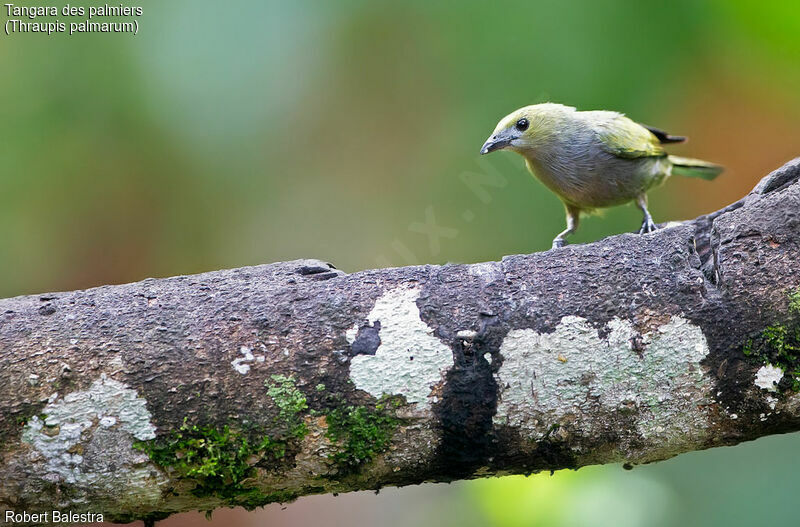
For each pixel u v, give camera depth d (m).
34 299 6.15
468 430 5.79
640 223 13.28
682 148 13.34
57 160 13.41
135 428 5.66
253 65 13.22
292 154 13.92
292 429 5.72
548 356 5.79
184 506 5.99
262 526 14.45
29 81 13.16
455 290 6.02
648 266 6.00
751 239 5.96
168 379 5.71
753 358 5.74
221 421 5.70
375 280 6.14
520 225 13.37
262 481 5.84
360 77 13.62
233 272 6.37
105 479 5.70
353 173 14.02
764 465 10.68
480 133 13.41
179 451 5.70
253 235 14.16
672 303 5.82
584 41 12.60
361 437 5.77
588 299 5.88
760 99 12.98
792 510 10.33
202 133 13.36
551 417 5.80
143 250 14.04
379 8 13.46
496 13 13.13
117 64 13.18
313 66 13.52
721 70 12.80
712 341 5.75
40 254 13.73
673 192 13.67
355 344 5.81
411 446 5.80
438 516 13.93
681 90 12.85
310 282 6.19
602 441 5.86
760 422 5.82
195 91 13.12
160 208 13.93
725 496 10.57
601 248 6.21
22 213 13.53
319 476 5.87
